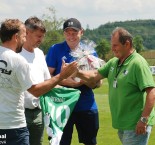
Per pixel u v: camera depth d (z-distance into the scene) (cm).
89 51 773
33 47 716
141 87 655
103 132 1295
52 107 688
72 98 706
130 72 666
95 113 810
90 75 748
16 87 589
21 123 599
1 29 595
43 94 641
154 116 693
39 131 735
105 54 5788
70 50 800
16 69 582
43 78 727
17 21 598
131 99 670
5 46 597
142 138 674
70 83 774
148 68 664
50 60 810
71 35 784
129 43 672
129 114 677
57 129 675
